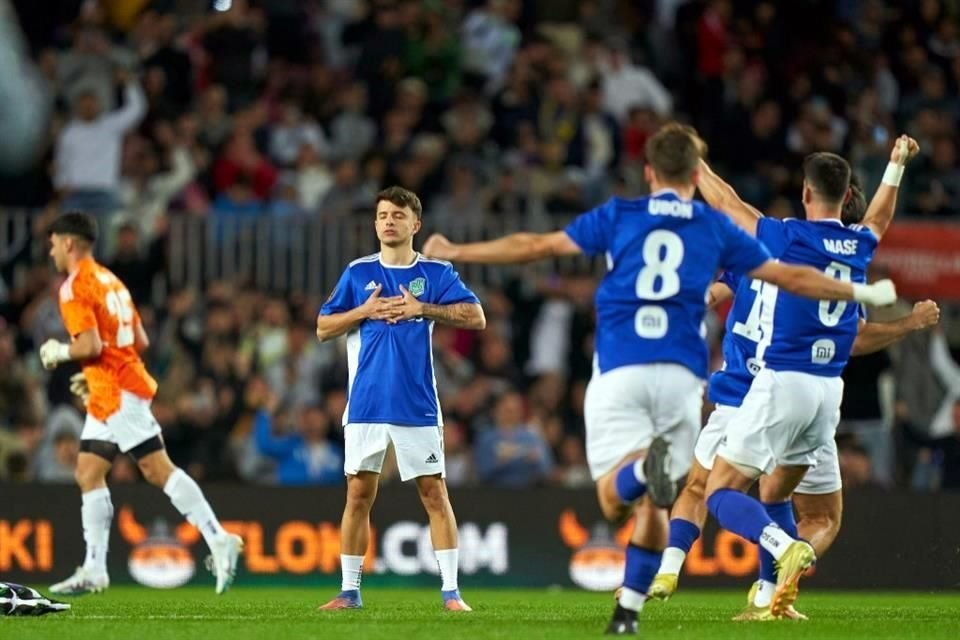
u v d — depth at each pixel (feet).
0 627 94.68
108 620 100.68
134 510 161.58
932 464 184.75
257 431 181.98
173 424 184.14
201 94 225.56
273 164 219.41
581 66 238.68
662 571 105.40
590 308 200.03
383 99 229.66
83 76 214.90
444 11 244.22
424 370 109.29
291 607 117.70
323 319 109.09
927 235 198.18
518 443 180.65
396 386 108.47
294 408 187.83
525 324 200.95
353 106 226.38
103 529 128.57
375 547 162.91
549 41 242.78
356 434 109.09
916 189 220.23
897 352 189.47
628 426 85.25
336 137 225.56
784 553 90.94
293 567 162.20
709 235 86.38
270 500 162.40
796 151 229.25
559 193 206.18
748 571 164.25
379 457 109.29
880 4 253.24
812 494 107.96
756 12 248.93
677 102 243.81
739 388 103.45
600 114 225.76
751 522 93.15
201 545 162.20
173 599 132.67
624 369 85.40
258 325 191.42
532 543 164.96
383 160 212.02
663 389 85.20
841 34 246.68
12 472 177.47
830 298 86.74
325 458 181.78
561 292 201.87
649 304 85.61
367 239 196.95
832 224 100.07
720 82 236.63
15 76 211.61
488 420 187.83
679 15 245.24
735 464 99.09
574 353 198.08
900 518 163.02
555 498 165.78
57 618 102.27
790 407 98.63
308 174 214.07
